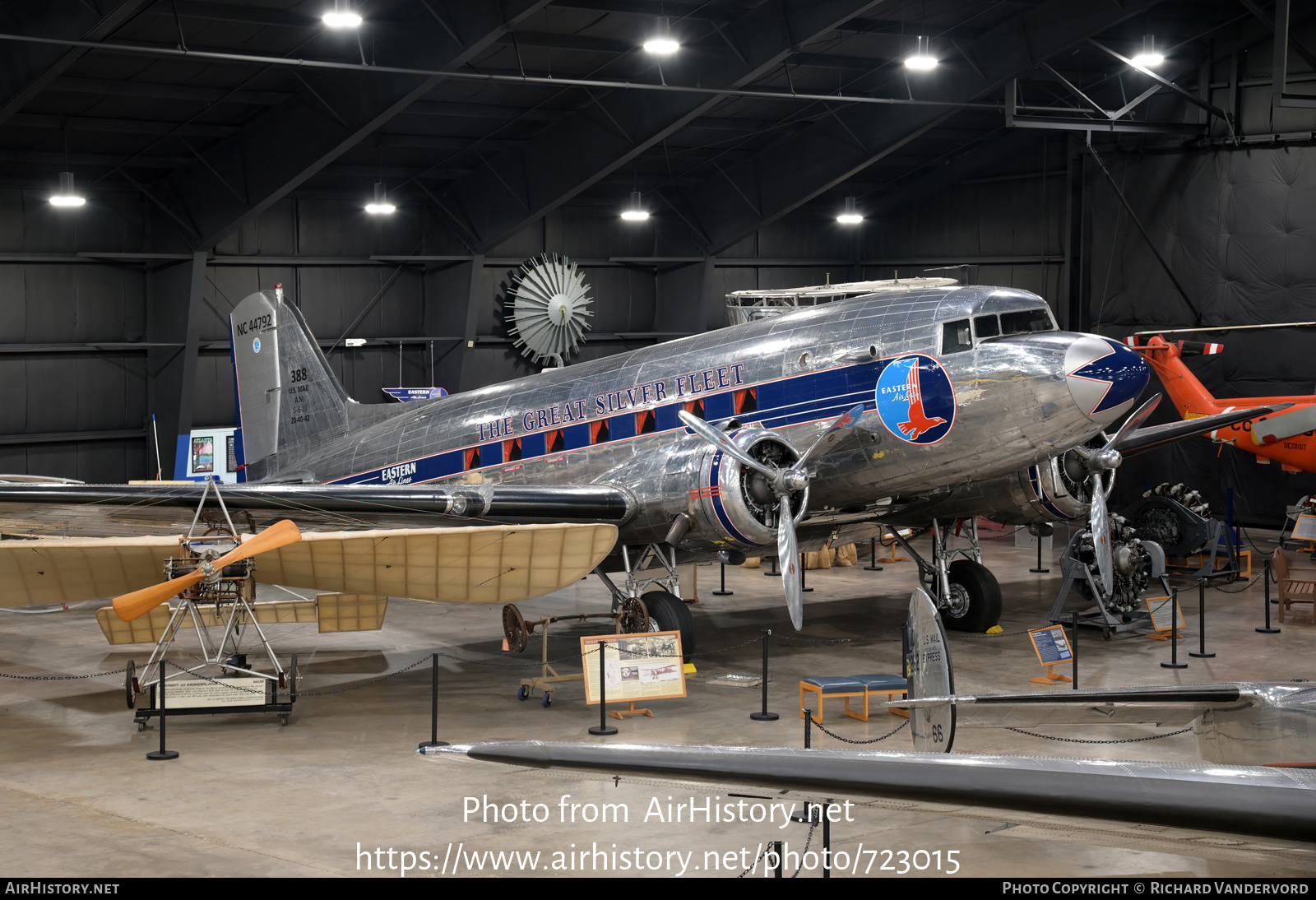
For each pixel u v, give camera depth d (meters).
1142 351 23.38
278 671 11.60
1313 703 5.45
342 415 18.02
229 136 22.42
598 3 19.08
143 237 24.33
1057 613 15.57
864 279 33.28
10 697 12.43
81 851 7.87
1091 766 2.99
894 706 7.83
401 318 27.89
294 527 11.38
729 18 20.62
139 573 12.30
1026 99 27.94
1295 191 24.28
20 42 16.91
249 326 19.14
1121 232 27.44
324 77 20.45
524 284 28.73
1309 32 24.08
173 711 10.98
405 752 10.32
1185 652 14.34
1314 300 24.16
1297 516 22.52
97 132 21.44
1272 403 22.11
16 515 13.34
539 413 15.52
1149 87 26.77
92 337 24.09
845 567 21.48
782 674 13.38
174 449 24.59
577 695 12.52
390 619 17.02
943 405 12.61
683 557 13.71
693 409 14.20
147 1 15.94
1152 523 19.88
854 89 25.05
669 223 30.61
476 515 13.00
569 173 24.52
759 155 28.14
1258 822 2.74
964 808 2.95
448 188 27.05
